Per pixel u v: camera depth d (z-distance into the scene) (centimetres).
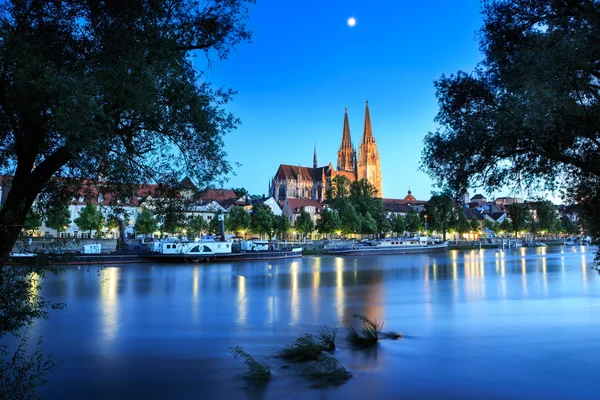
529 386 1792
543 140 1076
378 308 3881
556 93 1037
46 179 1091
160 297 4628
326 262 9569
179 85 1189
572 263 8962
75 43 1123
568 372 1947
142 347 2522
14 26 1060
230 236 12569
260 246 10388
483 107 1264
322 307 3988
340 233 14475
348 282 5981
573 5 1169
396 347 2412
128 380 1933
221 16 1259
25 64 943
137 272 7088
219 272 7244
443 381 1869
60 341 2662
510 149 1177
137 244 9062
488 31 1328
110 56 1099
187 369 2094
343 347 2445
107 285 5575
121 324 3216
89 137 950
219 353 2381
